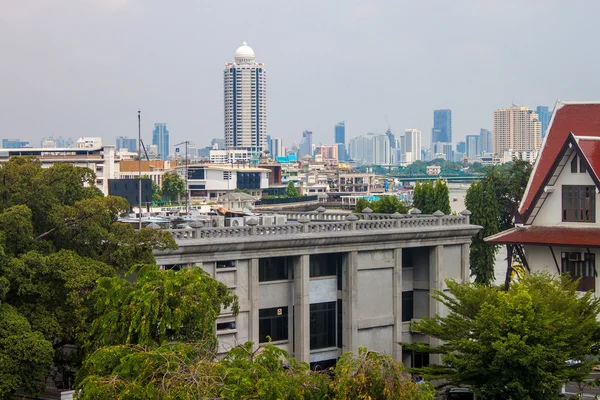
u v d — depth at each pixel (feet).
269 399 146.30
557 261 276.21
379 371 156.97
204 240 254.27
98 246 229.66
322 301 289.53
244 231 265.13
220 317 261.24
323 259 290.56
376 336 297.74
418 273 313.32
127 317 180.75
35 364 195.72
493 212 428.15
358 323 290.97
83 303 204.54
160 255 245.86
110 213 235.40
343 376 155.43
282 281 278.87
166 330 181.27
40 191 223.51
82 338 195.93
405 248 306.35
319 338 289.53
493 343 203.62
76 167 242.78
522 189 448.65
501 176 458.91
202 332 181.16
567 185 277.64
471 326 225.15
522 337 206.59
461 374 214.69
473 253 431.02
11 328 193.26
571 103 302.66
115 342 182.09
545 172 289.74
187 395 141.18
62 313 206.69
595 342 223.30
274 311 277.85
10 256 205.67
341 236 281.95
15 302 207.51
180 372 146.92
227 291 216.54
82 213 224.74
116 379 148.77
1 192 224.12
